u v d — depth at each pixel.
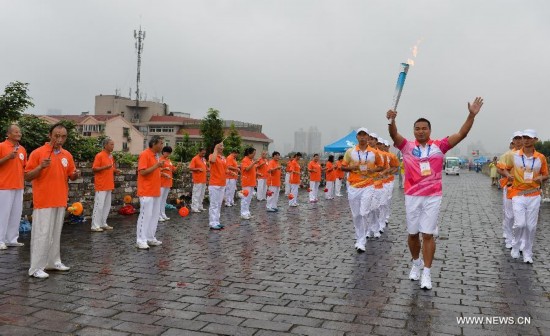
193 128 50.25
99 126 43.44
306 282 6.10
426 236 5.88
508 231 8.80
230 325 4.47
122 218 12.08
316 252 8.12
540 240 9.77
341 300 5.32
